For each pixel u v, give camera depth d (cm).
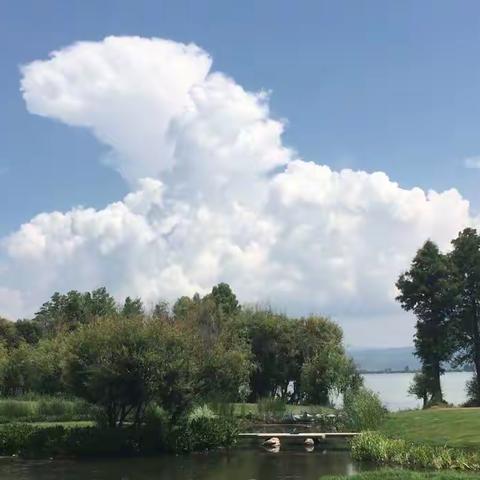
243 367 3862
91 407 3425
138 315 3369
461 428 2994
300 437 3356
